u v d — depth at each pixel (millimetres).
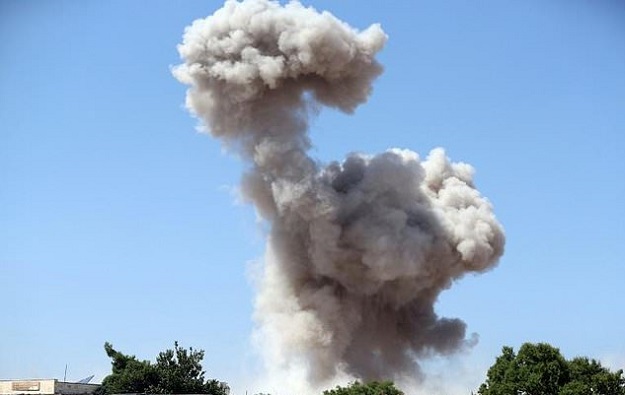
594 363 96375
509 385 93875
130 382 123562
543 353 96125
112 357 129625
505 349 100312
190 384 127438
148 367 125312
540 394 93438
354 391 91438
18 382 117375
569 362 97250
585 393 91000
